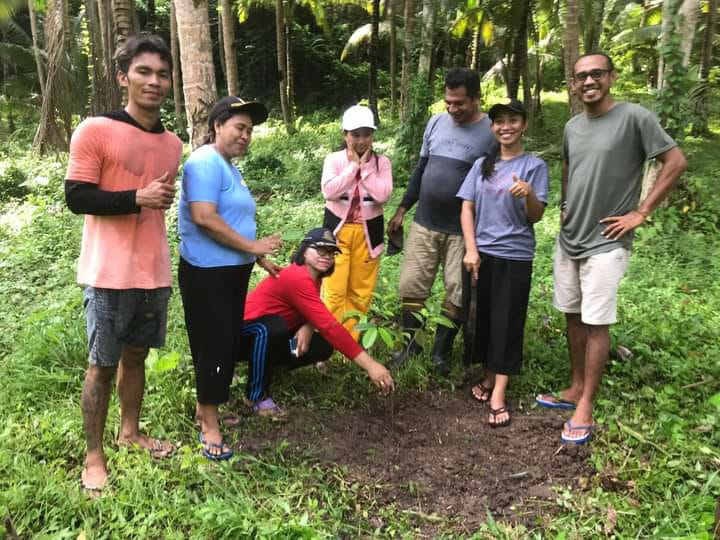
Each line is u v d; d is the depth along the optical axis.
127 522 2.66
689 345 4.33
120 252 2.67
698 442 3.21
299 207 8.42
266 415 3.57
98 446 2.89
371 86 16.70
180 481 2.92
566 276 3.56
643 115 3.16
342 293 4.24
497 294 3.62
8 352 4.30
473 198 3.74
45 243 6.83
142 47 2.53
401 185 9.91
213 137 3.14
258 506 2.82
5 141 16.20
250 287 5.27
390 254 4.60
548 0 14.02
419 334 3.77
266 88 25.45
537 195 3.57
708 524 2.57
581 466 3.18
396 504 2.93
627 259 3.33
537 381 3.98
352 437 3.44
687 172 9.05
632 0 22.47
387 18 21.77
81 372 3.94
